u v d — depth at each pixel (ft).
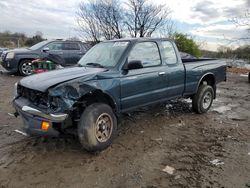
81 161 13.12
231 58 71.36
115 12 76.95
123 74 15.17
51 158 13.37
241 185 11.21
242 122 19.75
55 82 12.92
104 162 13.07
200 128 18.21
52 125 12.43
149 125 18.56
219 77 22.90
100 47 17.76
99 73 14.19
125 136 16.42
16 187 11.00
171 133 17.13
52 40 41.68
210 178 11.72
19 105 13.65
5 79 36.99
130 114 20.79
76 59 42.01
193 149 14.74
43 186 11.07
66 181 11.43
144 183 11.30
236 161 13.34
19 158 13.30
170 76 18.25
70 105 12.53
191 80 20.12
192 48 78.07
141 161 13.23
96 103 13.84
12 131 16.75
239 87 36.86
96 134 13.47
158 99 17.74
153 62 17.48
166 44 18.81
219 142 15.79
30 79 14.34
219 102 26.61
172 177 11.78
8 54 40.06
